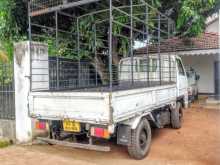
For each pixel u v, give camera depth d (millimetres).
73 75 7922
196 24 9531
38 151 5645
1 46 8531
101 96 4211
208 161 4918
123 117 4473
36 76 6273
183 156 5227
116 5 7738
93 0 4949
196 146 5914
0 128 6715
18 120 6344
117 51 9594
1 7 8164
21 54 6195
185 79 8867
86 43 8797
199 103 12984
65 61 7586
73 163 4836
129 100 4688
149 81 7457
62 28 9188
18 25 8703
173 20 9773
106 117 4160
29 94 5211
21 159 5137
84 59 8852
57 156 5277
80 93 4461
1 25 8617
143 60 8008
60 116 4770
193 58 15891
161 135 6953
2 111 6652
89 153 5477
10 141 6379
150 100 5613
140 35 9094
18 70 6242
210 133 7133
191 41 12438
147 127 5340
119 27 8031
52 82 6926
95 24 8305
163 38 9891
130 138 4879
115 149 5719
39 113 5066
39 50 6398
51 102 4891
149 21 8086
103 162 4898
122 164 4781
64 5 5371
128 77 8219
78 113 4523
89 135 4594
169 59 7793
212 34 13570
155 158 5117
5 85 6555
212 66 15250
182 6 8844
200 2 8805
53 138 5340
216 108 11555
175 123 7559
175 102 7594
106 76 9398
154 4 8227
